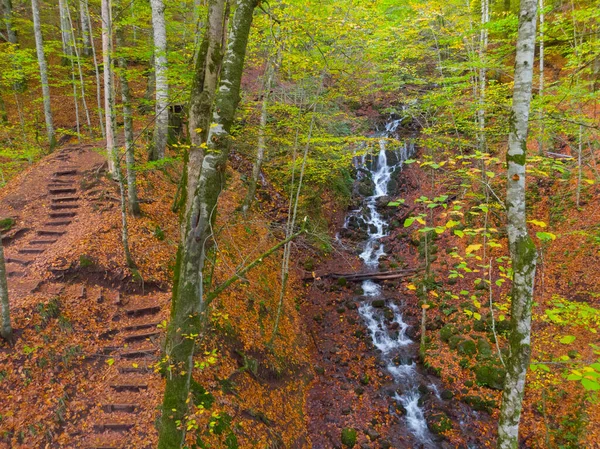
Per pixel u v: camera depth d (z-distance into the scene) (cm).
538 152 1291
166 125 1288
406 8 1251
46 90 1513
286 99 1351
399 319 1352
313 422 990
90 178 1231
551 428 859
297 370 1096
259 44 1058
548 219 1327
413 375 1133
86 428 636
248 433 758
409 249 1628
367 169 2077
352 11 959
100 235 990
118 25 952
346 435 937
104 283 900
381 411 1028
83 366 728
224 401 765
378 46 1073
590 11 1002
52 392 665
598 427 806
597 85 1383
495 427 937
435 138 1152
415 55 1171
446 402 1029
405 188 1923
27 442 591
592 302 1020
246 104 1164
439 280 1391
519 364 420
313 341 1277
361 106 2025
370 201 1925
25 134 1598
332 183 1877
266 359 983
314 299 1450
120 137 1577
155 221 1117
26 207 1105
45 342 723
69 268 880
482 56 1161
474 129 1115
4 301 677
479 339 1127
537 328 1029
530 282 419
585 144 1402
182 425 450
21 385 651
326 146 1153
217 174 442
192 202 454
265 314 1122
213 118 436
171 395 447
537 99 1008
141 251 992
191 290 443
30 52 1745
